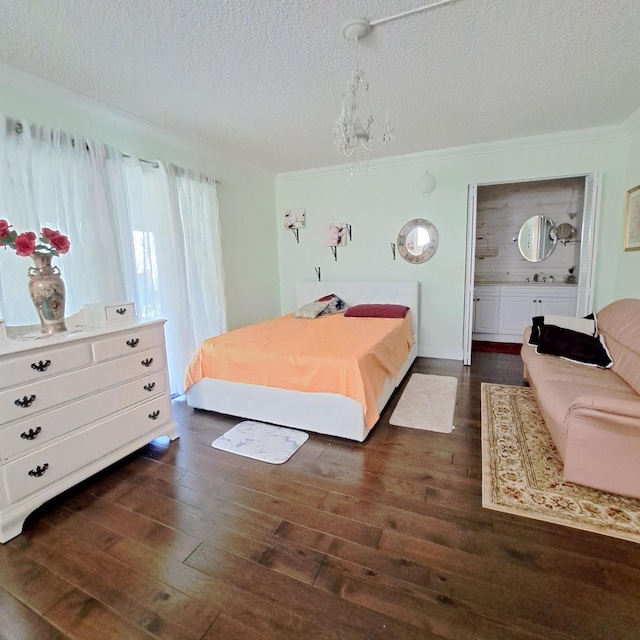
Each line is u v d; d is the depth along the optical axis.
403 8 1.65
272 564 1.44
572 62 2.15
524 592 1.28
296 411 2.54
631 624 1.16
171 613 1.25
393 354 3.08
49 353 1.75
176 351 3.25
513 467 2.04
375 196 4.34
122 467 2.16
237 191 4.14
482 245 5.45
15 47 1.90
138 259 2.95
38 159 2.22
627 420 1.63
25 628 1.21
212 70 2.17
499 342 5.12
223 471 2.10
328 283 4.63
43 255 1.89
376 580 1.35
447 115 2.96
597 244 3.49
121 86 2.36
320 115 2.88
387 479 1.97
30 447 1.70
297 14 1.68
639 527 1.56
